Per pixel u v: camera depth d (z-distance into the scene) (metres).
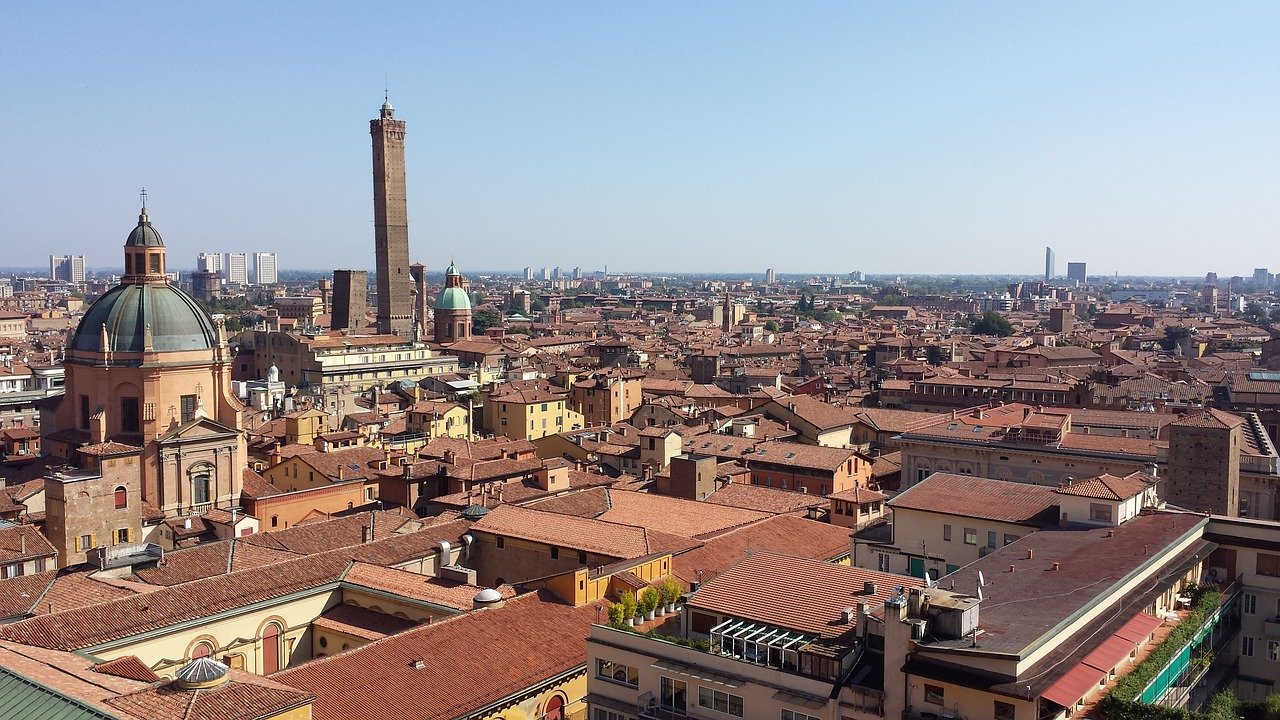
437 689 70.19
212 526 127.69
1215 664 79.81
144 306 137.62
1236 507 120.62
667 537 99.62
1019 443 145.00
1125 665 65.94
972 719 56.22
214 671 54.12
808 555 105.75
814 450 165.88
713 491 140.38
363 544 97.88
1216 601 78.19
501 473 147.12
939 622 59.31
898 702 58.28
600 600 86.19
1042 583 70.62
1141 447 137.88
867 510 124.25
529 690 73.38
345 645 84.75
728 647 66.25
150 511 128.62
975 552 95.81
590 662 71.62
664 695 67.88
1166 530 84.94
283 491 154.50
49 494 113.56
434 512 133.62
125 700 51.59
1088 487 90.38
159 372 135.12
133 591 84.75
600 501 121.31
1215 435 117.56
